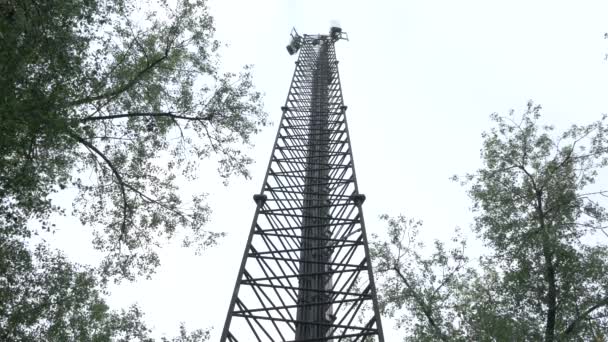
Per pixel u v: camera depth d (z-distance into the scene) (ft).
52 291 51.26
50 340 51.06
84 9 44.34
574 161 66.23
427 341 53.98
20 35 38.14
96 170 59.11
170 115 59.72
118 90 53.78
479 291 60.59
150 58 58.44
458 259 62.49
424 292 59.26
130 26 56.03
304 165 81.41
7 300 48.65
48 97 39.88
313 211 69.62
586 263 57.47
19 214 43.73
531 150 68.33
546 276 59.06
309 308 54.24
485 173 69.05
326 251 61.72
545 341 53.88
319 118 100.78
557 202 64.03
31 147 42.70
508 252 62.13
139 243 64.18
